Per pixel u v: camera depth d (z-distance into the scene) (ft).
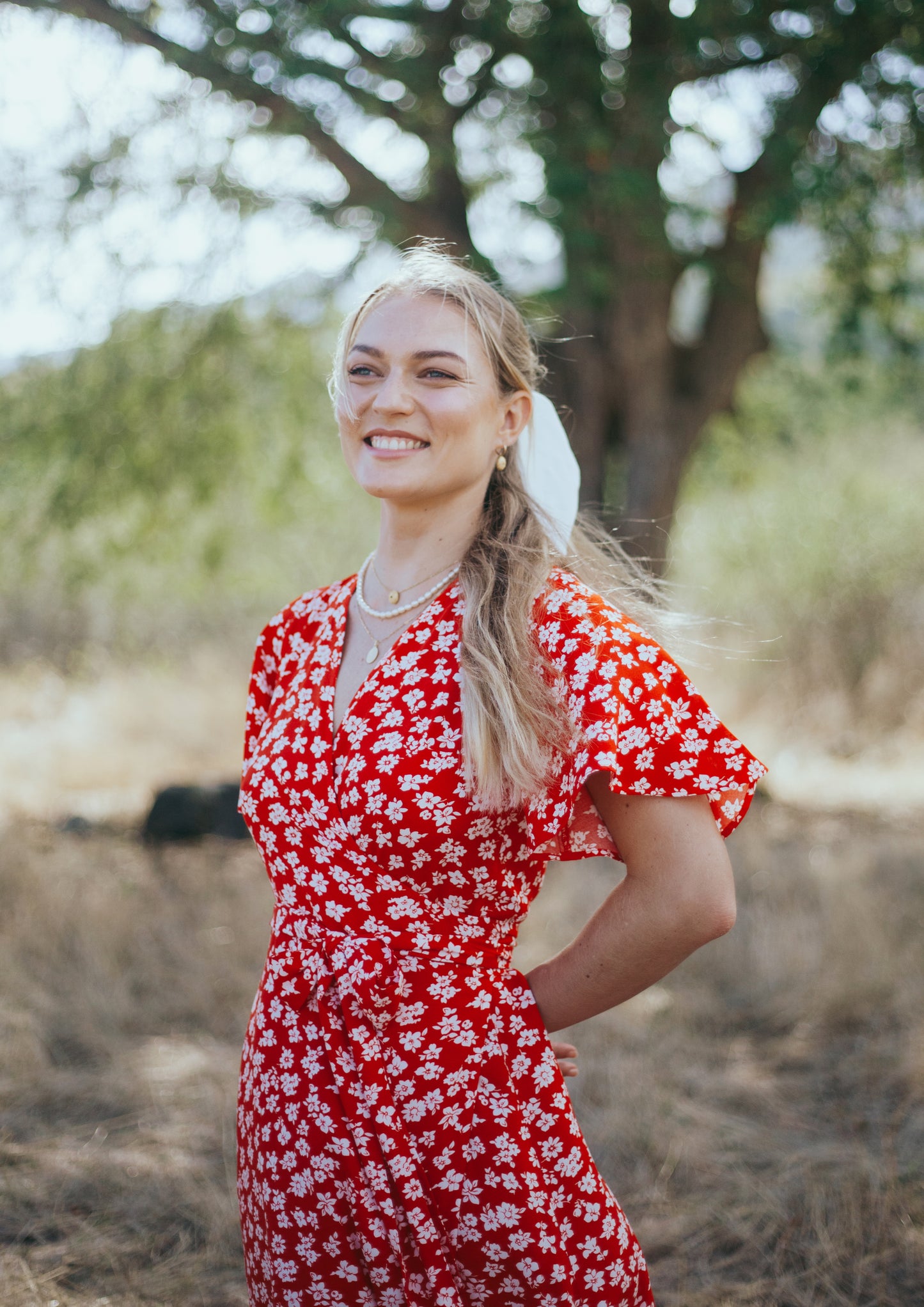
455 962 4.66
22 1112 10.60
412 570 5.09
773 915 15.62
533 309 18.06
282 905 4.96
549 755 4.54
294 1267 4.73
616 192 16.19
